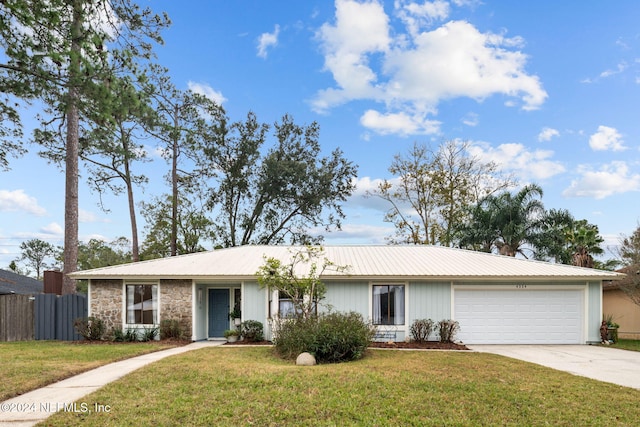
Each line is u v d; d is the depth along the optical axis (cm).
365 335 1159
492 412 675
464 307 1520
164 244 3081
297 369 930
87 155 2419
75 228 1844
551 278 1488
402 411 670
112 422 614
